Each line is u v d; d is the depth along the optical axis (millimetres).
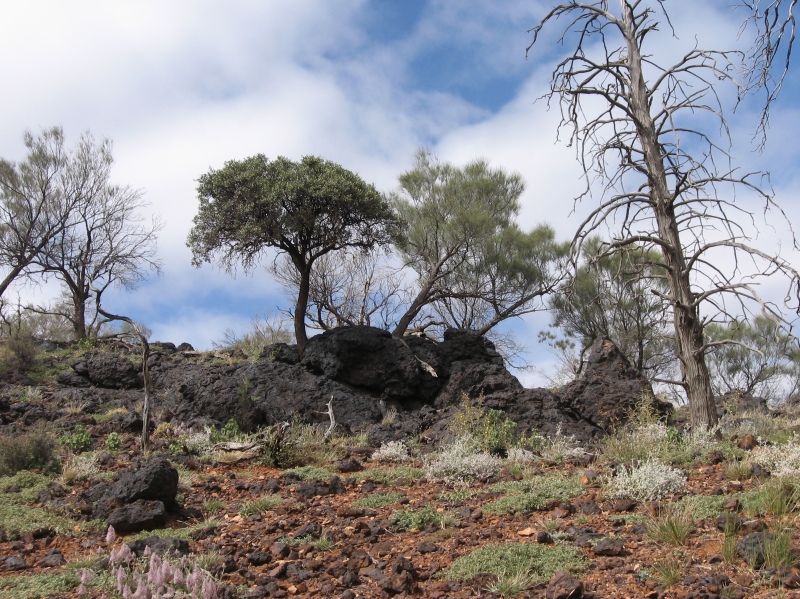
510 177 27359
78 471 11141
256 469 12656
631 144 12805
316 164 23469
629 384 15711
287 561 7250
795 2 7727
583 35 13281
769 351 25141
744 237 11391
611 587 5973
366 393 20109
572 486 9344
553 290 24625
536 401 15969
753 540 6223
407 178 27000
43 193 26656
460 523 8219
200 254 23078
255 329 27406
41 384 20188
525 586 6055
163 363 21984
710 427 12109
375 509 9289
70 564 7141
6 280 25984
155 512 8672
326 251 23297
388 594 6203
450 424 15062
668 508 7438
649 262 12523
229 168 23000
